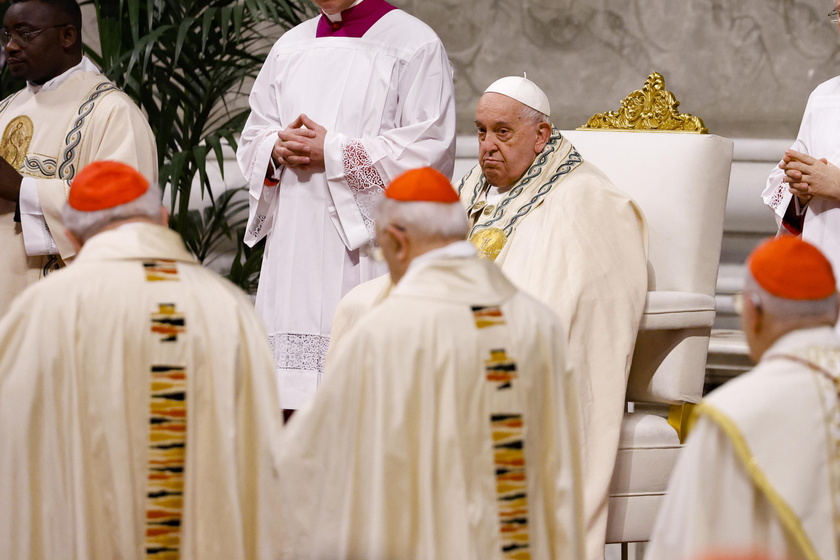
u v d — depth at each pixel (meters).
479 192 14.84
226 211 21.53
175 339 9.45
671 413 14.09
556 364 9.23
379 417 8.63
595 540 12.63
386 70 15.38
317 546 8.70
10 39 15.36
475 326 8.91
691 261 14.31
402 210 9.33
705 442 7.84
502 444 8.87
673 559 7.74
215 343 9.55
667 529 7.83
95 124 15.12
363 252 15.05
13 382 9.19
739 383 7.99
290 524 8.76
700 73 20.31
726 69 20.22
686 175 14.48
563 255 13.32
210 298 9.71
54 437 9.20
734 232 20.08
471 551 8.59
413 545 8.65
